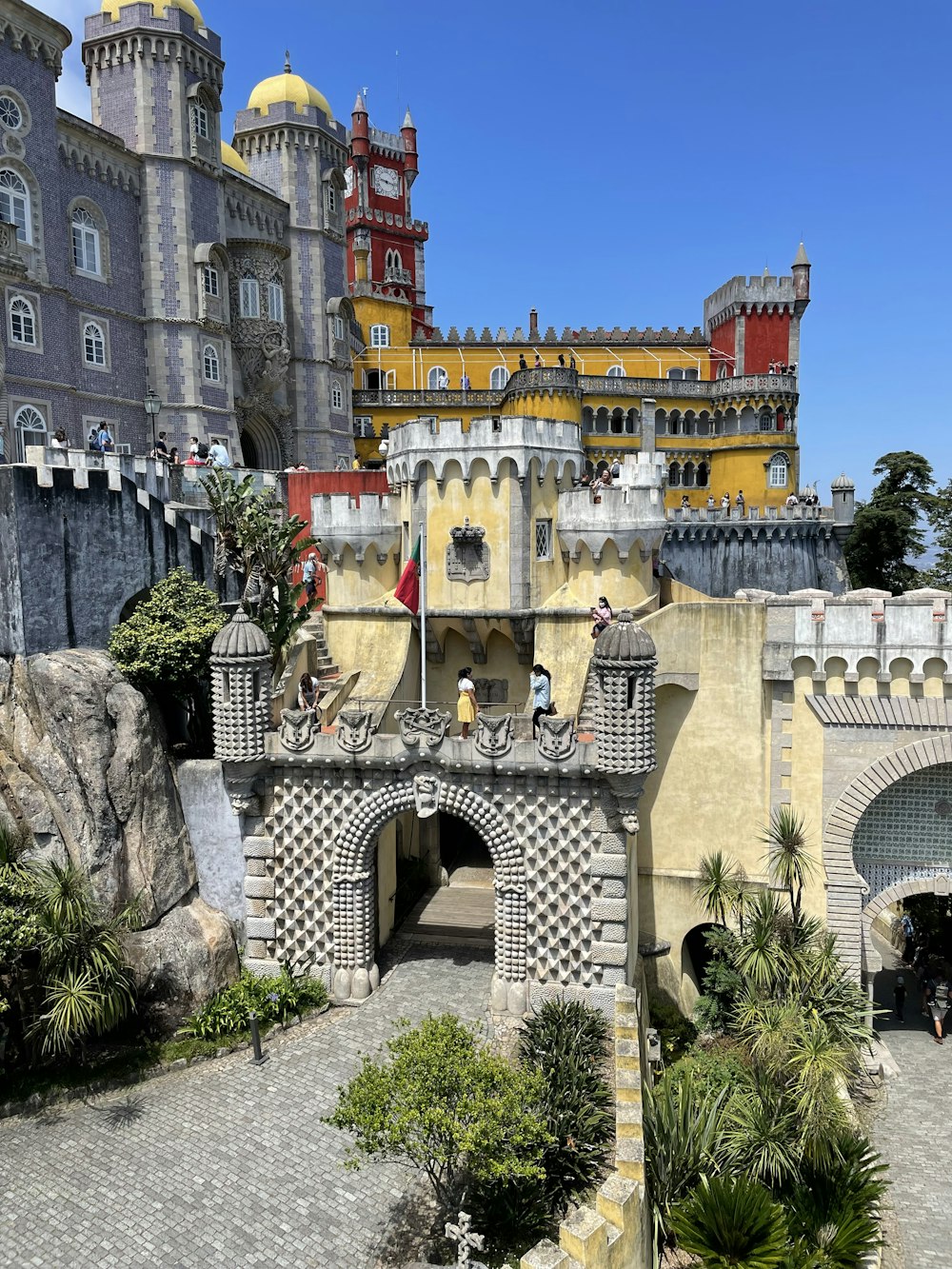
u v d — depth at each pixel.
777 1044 21.64
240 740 24.38
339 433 58.56
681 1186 18.89
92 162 42.44
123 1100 21.02
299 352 55.81
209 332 47.59
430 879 33.47
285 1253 16.64
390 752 24.11
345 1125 16.84
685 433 75.56
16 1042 21.83
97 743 24.03
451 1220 17.09
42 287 39.06
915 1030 29.50
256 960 25.66
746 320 76.12
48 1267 16.22
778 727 27.89
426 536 33.62
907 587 63.38
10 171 38.03
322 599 32.59
